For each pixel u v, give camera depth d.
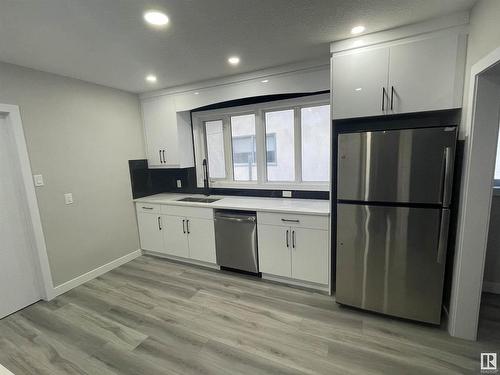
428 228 1.91
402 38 1.92
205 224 3.15
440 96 1.86
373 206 2.06
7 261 2.43
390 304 2.13
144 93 3.59
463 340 1.89
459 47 1.78
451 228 2.03
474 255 1.79
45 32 1.81
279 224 2.67
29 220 2.51
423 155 1.85
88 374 1.72
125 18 1.67
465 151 1.75
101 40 1.96
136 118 3.63
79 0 1.45
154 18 1.68
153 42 2.03
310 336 2.00
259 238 2.81
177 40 2.01
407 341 1.91
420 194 1.90
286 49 2.25
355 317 2.21
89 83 3.02
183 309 2.40
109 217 3.29
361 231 2.14
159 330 2.13
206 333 2.07
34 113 2.51
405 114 2.16
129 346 1.96
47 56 2.22
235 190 3.53
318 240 2.51
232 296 2.60
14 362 1.85
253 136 3.34
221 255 3.10
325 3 1.58
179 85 3.28
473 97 1.65
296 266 2.66
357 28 1.91
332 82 2.15
